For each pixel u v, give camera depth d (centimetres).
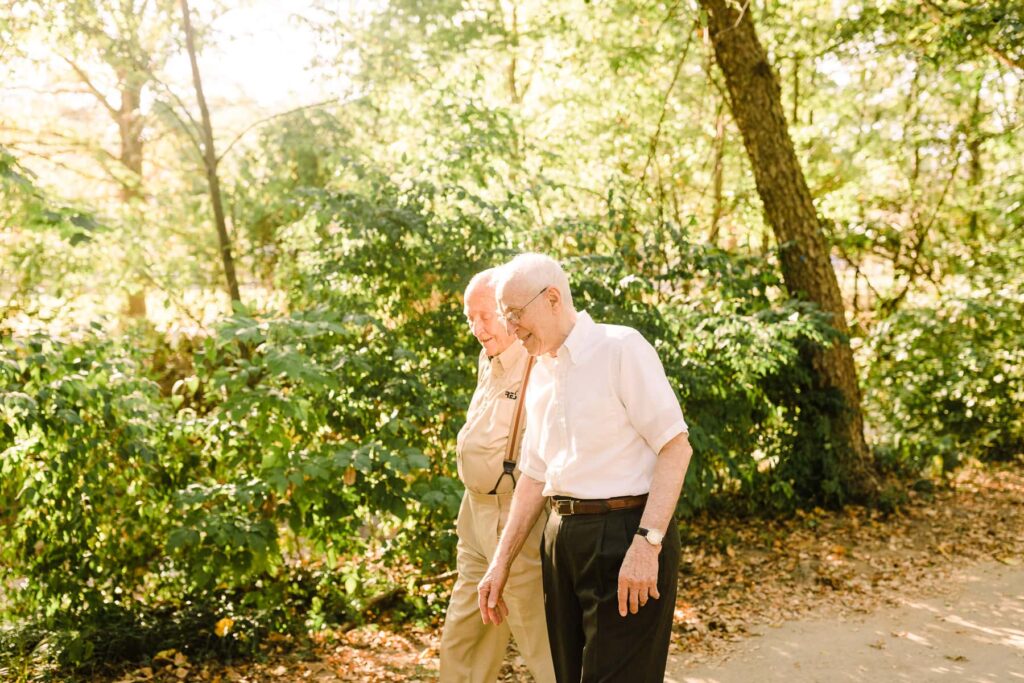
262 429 430
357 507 464
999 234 1145
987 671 428
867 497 767
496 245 570
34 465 398
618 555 233
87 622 416
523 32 1020
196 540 399
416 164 646
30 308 572
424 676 406
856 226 1169
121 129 1047
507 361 304
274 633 445
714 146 1105
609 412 237
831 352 764
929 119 1248
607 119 1009
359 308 552
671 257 680
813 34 986
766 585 580
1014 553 646
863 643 471
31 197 472
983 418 947
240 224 859
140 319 745
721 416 667
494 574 263
